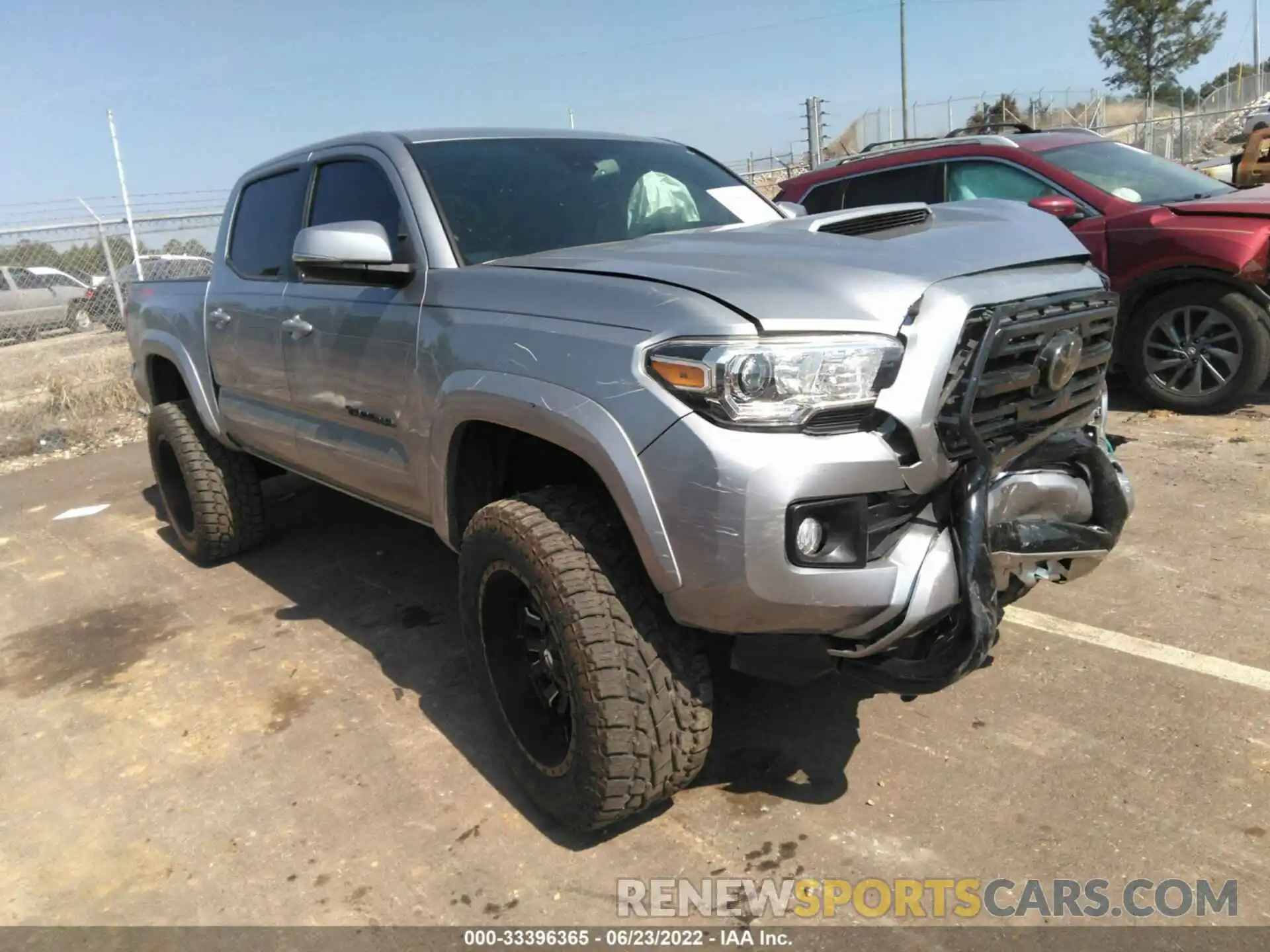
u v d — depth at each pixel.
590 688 2.40
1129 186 6.41
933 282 2.31
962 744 2.92
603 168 3.65
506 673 2.80
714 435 2.14
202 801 2.96
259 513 4.93
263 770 3.09
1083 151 6.73
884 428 2.19
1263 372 5.82
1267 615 3.52
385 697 3.48
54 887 2.63
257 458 4.85
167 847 2.76
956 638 2.27
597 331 2.40
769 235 2.83
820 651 2.33
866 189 7.28
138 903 2.54
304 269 3.24
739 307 2.22
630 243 3.02
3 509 6.60
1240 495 4.70
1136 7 38.84
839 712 3.15
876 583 2.19
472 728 3.24
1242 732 2.86
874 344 2.17
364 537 5.23
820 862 2.49
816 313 2.20
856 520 2.18
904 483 2.21
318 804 2.89
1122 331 6.28
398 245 3.23
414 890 2.50
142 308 5.31
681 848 2.58
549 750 2.70
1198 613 3.58
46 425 8.99
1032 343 2.42
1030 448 2.52
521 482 2.99
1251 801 2.57
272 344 3.95
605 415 2.31
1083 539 2.63
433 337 2.92
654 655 2.44
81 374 9.98
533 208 3.32
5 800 3.07
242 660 3.87
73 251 11.83
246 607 4.41
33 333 11.98
